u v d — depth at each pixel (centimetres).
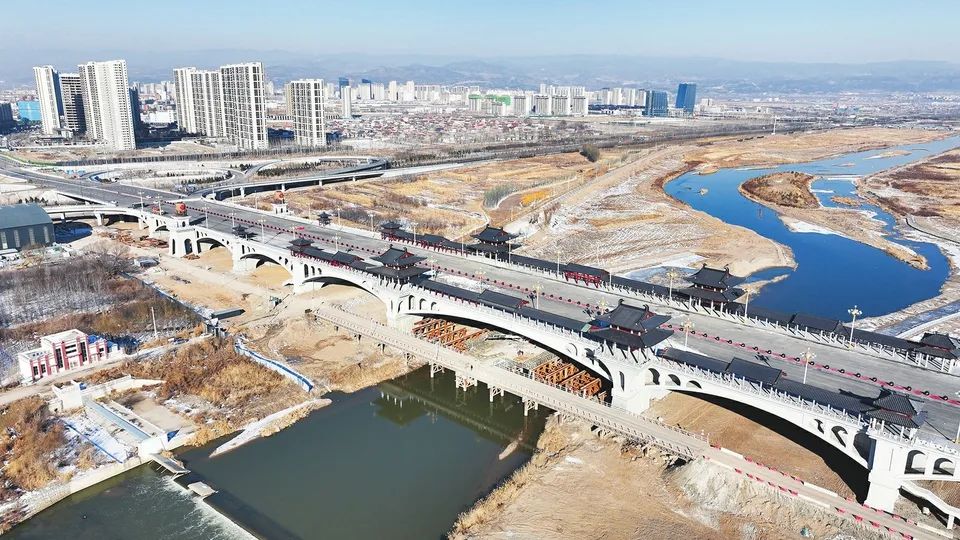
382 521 7325
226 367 10644
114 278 14688
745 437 8375
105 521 7288
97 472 7988
